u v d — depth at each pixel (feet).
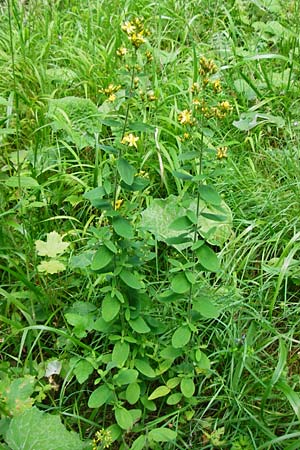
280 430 7.34
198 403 7.63
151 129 6.68
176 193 10.16
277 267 8.73
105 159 10.39
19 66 12.19
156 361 7.72
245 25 14.56
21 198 8.80
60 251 8.36
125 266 6.93
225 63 12.71
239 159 10.63
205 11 14.58
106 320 6.86
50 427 6.68
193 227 6.90
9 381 7.34
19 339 8.25
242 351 7.77
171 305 8.18
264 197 9.92
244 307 8.45
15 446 6.55
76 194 10.01
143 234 7.97
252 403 7.52
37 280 8.73
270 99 11.35
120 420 6.97
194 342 7.69
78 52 12.64
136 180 6.82
